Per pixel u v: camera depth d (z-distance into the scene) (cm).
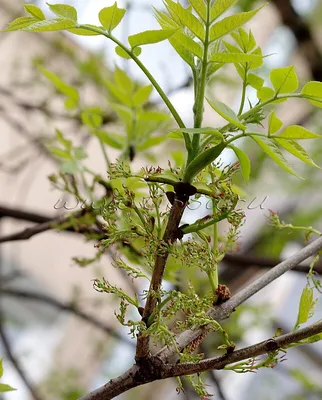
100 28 55
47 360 206
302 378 129
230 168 56
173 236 55
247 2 127
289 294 202
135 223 57
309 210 155
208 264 57
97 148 174
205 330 56
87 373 211
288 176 151
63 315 223
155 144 78
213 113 148
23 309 213
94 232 73
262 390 186
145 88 78
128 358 209
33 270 221
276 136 54
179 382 57
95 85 132
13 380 165
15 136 189
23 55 173
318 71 150
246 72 57
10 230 210
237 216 55
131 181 66
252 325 139
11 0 158
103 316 193
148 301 55
